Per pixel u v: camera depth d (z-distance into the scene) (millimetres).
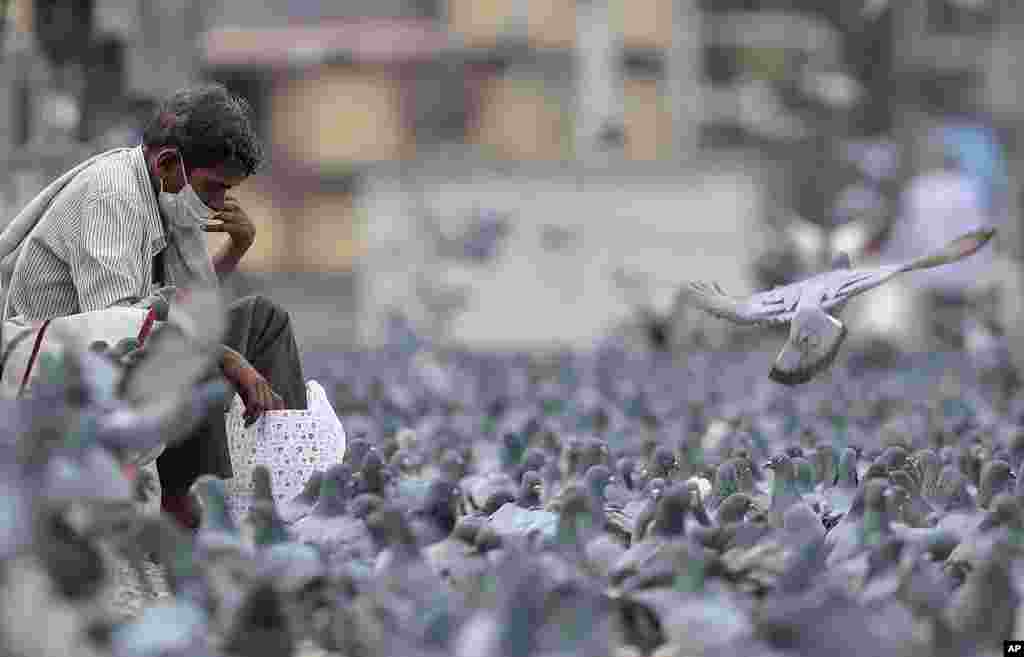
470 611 14961
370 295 104250
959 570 19000
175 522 22781
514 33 143000
